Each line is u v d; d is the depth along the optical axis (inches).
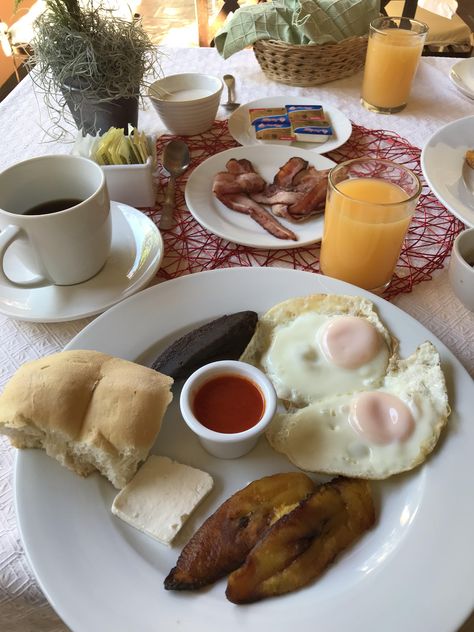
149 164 42.8
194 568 23.8
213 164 48.2
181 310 34.9
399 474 28.3
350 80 63.1
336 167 37.6
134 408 26.7
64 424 26.0
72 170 36.5
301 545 24.1
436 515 25.7
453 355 31.7
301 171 46.0
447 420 29.0
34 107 58.9
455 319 36.4
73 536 24.6
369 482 28.1
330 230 36.9
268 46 57.6
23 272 38.4
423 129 55.4
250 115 55.0
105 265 38.5
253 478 28.6
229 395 30.3
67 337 34.8
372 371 32.2
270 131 52.1
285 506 26.0
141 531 25.7
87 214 33.3
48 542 24.0
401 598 23.0
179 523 25.7
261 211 43.2
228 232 41.8
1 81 124.3
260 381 30.0
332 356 32.7
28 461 26.7
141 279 37.2
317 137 51.6
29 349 33.9
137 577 23.9
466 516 25.5
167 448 29.8
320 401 31.3
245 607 23.1
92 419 26.7
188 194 44.6
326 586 23.9
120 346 32.6
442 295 38.1
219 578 24.2
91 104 46.1
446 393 29.7
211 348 31.8
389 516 26.7
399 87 55.2
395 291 38.6
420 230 43.8
